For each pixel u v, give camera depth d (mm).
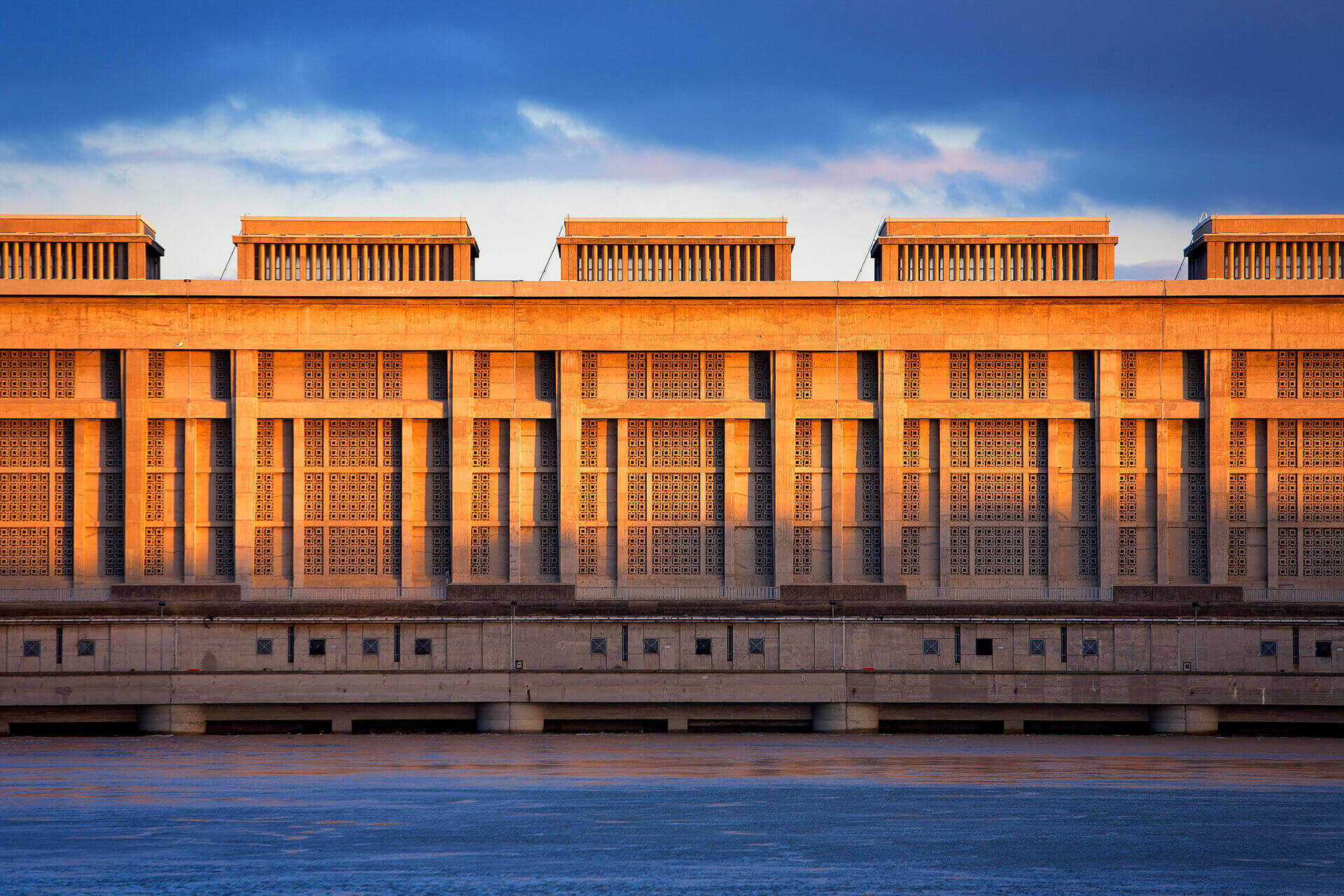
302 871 42062
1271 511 85188
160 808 52969
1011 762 67562
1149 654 80250
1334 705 79312
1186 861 44000
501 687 80312
